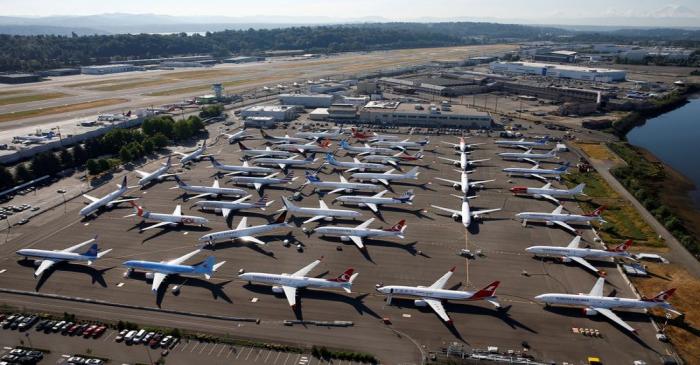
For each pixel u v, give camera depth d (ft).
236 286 286.46
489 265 313.32
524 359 221.66
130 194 442.09
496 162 548.31
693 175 547.90
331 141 643.86
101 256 321.32
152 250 331.77
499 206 416.26
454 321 254.06
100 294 277.85
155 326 249.14
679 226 366.84
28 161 532.73
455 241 347.97
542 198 434.71
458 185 465.06
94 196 437.17
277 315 258.57
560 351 230.48
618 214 399.65
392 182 479.82
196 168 524.11
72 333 242.58
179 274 297.94
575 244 326.44
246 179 463.01
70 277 296.30
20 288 284.00
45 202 419.95
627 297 276.82
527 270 307.37
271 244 340.59
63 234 356.18
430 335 242.58
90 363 218.79
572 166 532.73
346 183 449.48
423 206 415.64
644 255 323.37
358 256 323.98
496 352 227.81
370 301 271.90
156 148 597.93
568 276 300.20
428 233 361.30
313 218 374.22
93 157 552.00
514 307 266.98
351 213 374.02
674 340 238.48
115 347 232.73
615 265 313.53
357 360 224.74
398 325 250.57
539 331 245.86
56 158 497.46
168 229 366.02
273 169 500.33
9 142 577.43
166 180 483.92
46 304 268.41
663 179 520.83
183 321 253.44
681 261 319.68
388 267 309.63
